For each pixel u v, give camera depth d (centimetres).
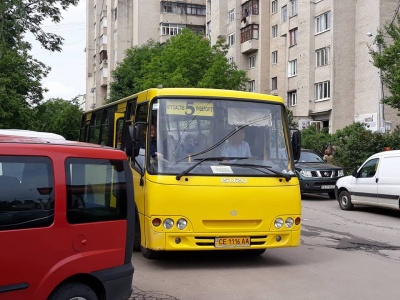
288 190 827
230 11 5488
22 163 480
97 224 526
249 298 668
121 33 6812
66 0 2641
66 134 5731
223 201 786
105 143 1236
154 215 777
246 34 5188
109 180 546
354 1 3981
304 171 1938
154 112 831
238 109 854
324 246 1041
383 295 691
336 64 3966
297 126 4047
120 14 6806
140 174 842
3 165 469
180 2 6481
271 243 809
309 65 4209
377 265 871
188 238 775
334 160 2536
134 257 899
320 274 802
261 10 5069
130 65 5416
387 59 2189
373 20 3781
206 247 781
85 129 1566
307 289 714
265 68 5066
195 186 782
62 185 501
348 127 2888
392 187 1482
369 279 775
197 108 837
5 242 459
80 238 510
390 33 2364
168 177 783
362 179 1597
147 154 818
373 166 1577
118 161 560
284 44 4762
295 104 4469
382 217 1500
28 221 475
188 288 711
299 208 835
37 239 478
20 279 466
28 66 3325
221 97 852
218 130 834
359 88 3931
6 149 472
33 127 3103
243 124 848
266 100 875
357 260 909
